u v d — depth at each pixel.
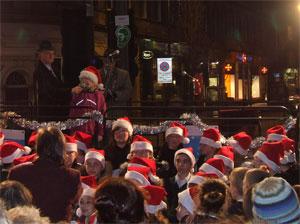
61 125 7.70
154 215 3.93
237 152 6.66
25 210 3.04
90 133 7.76
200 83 26.73
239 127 8.34
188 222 3.94
